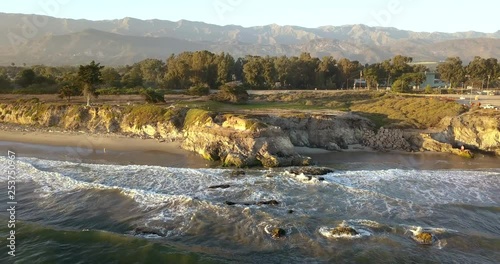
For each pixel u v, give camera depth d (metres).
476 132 55.91
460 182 37.59
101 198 31.20
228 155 43.66
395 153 52.19
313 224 26.42
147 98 71.06
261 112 59.59
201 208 28.98
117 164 42.12
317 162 46.00
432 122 61.53
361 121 58.78
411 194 33.69
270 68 107.19
